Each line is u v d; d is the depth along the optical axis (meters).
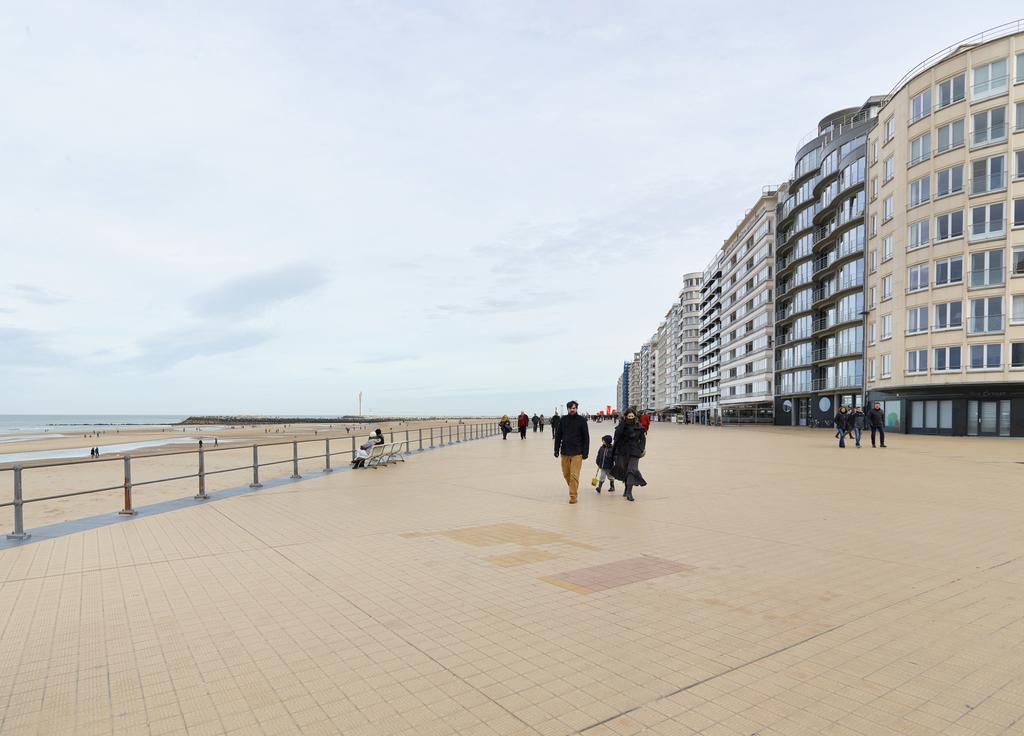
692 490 11.16
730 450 22.92
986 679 3.31
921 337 36.16
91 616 4.43
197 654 3.74
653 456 19.77
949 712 2.96
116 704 3.12
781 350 66.44
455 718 2.95
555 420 33.06
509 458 19.09
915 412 37.19
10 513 13.57
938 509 8.93
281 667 3.55
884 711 2.97
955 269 34.44
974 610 4.43
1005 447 24.41
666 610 4.46
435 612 4.47
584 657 3.64
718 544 6.63
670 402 141.88
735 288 84.50
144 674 3.47
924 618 4.26
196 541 6.91
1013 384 32.50
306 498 10.30
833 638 3.90
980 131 33.66
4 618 4.40
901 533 7.20
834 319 51.78
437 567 5.72
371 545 6.67
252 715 3.00
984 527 7.54
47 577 5.44
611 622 4.23
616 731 2.81
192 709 3.06
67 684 3.35
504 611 4.48
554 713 2.99
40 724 2.92
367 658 3.67
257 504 9.63
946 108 35.00
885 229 40.41
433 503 9.70
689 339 121.94
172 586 5.16
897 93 38.62
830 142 52.34
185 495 15.58
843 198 49.28
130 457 8.75
